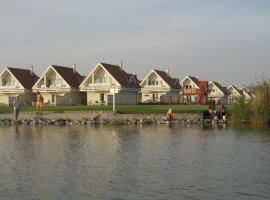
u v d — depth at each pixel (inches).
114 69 3408.0
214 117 2066.9
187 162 827.4
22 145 1120.2
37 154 945.5
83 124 2073.1
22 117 2262.6
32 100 3548.2
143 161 842.2
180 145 1094.4
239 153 942.4
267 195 580.4
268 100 1923.0
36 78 3708.2
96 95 3358.8
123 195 584.1
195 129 1648.6
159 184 644.1
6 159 874.8
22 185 642.2
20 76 3550.7
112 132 1536.7
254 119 1929.1
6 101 3550.7
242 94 2154.3
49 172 735.1
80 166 790.5
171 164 806.5
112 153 954.7
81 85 3358.8
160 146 1075.3
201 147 1050.1
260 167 772.0
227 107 2461.9
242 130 1555.1
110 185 639.8
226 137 1295.5
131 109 2361.0
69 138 1311.5
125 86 3326.8
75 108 2551.7
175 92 3912.4
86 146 1088.2
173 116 2100.1
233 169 754.2
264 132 1456.7
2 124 2134.6
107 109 2383.1
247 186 628.7
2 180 675.4
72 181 666.8
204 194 587.2
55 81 3449.8
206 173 720.3
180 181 662.5
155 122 2069.4
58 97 3341.5
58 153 960.3
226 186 629.3
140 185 638.5
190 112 2151.8
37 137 1358.3
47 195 586.6
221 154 929.5
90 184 647.1
